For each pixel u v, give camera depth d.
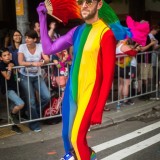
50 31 5.74
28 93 5.28
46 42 3.31
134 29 3.24
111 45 2.95
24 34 5.72
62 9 3.28
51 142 5.00
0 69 5.06
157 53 6.93
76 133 3.04
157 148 4.65
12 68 5.11
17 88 5.23
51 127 5.57
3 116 6.03
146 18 9.98
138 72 6.79
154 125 5.70
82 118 3.02
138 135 5.21
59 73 5.50
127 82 6.44
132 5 9.75
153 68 7.19
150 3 10.14
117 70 6.38
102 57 2.96
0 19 9.88
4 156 4.55
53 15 3.33
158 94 7.26
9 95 5.19
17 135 5.25
